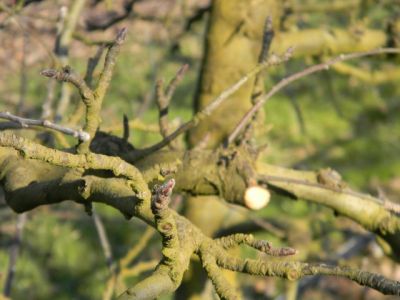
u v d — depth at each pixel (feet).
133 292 6.95
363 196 11.97
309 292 36.01
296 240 21.02
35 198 9.57
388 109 53.11
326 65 11.94
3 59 24.56
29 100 30.60
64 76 8.07
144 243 18.33
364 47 20.03
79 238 38.17
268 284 33.60
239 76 17.78
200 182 11.10
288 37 19.12
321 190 12.21
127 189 8.38
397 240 12.20
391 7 23.26
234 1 17.75
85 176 8.79
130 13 21.12
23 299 34.37
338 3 21.81
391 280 6.75
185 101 46.44
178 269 7.14
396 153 49.65
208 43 18.11
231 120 17.48
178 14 24.82
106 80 8.52
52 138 13.64
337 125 51.57
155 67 25.77
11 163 10.00
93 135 8.71
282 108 51.47
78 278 36.40
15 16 17.67
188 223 7.57
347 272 6.91
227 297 7.13
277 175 12.07
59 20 17.60
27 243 36.47
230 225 19.63
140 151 10.83
